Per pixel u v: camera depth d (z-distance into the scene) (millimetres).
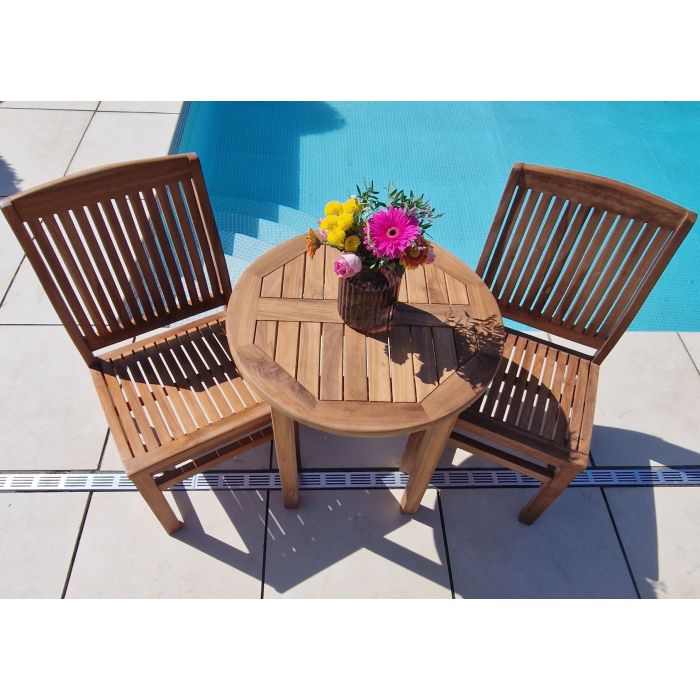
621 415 2551
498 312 1761
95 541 2102
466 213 3707
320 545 2145
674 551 2199
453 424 1721
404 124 4227
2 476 2209
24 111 3359
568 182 1785
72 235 1672
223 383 1880
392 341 1651
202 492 2238
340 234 1401
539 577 2125
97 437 2316
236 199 3625
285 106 4262
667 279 3436
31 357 2521
